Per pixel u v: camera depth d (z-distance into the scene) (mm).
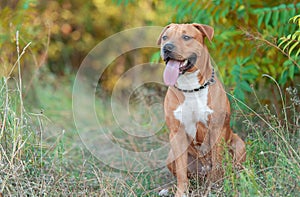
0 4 10461
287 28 7102
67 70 13227
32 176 5633
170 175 6965
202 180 6211
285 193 4891
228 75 8086
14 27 9047
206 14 7793
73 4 14469
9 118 5914
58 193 5371
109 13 13914
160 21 10898
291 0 7383
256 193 4828
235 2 7309
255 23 7789
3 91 6293
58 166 6145
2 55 9008
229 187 5285
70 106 11188
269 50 7469
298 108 7402
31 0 9016
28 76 10688
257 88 8133
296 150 5906
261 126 7051
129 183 6180
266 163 5902
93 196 5523
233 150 6289
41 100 10852
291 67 6961
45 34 10484
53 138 8219
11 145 5781
